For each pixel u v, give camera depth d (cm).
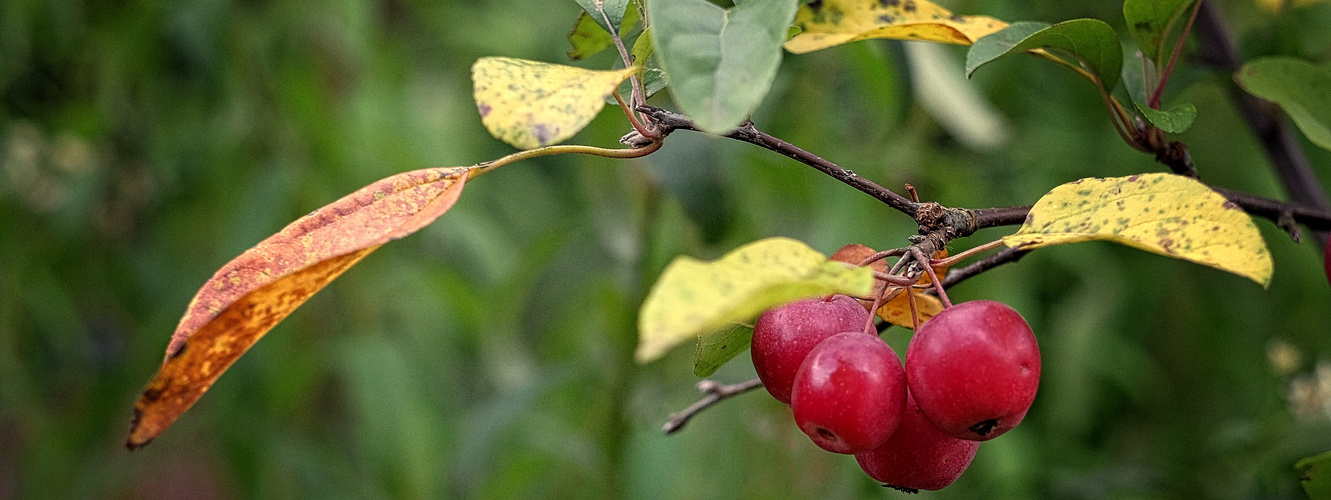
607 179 97
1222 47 66
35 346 125
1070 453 114
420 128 116
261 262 50
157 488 131
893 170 105
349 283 115
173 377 50
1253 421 92
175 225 120
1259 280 47
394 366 108
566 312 110
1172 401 124
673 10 48
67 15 111
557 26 133
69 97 119
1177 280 122
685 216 76
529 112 48
